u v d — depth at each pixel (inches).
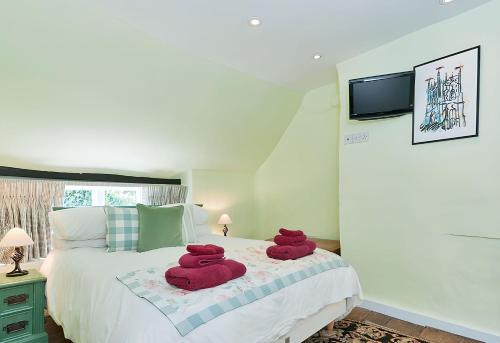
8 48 79.3
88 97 100.7
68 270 80.6
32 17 75.7
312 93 147.3
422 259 95.1
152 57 99.1
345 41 100.1
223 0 76.9
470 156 85.8
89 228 98.0
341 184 116.0
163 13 82.1
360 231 110.0
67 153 115.3
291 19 86.3
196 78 113.9
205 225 131.7
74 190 126.6
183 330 46.9
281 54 108.1
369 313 103.8
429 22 90.8
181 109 122.1
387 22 89.6
